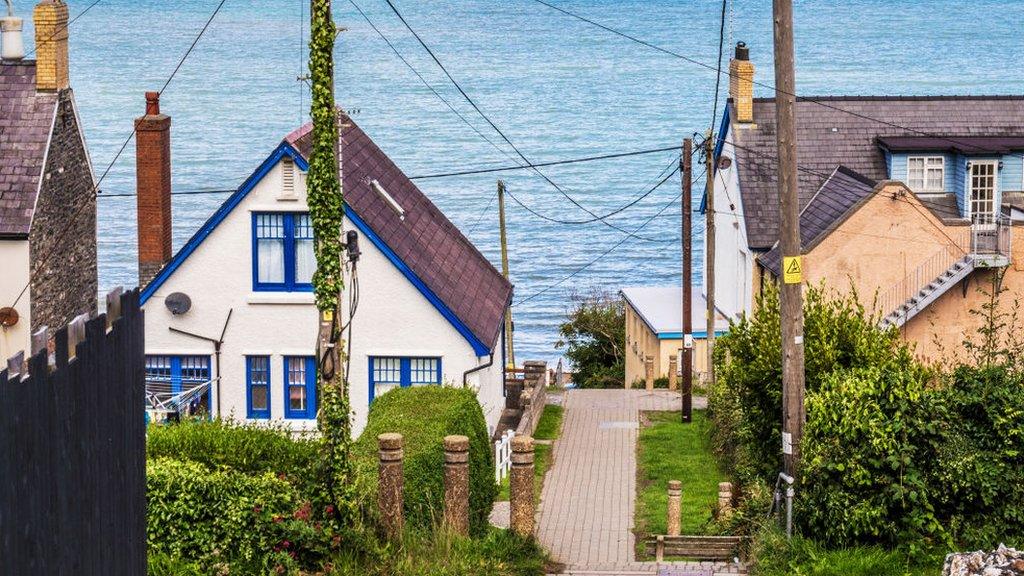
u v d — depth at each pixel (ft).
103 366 80.07
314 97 113.91
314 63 113.29
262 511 108.27
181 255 185.98
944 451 117.80
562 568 119.34
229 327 187.21
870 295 205.77
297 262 186.19
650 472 165.99
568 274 624.59
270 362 187.62
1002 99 256.11
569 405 215.92
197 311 187.32
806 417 126.82
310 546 110.01
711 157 222.48
